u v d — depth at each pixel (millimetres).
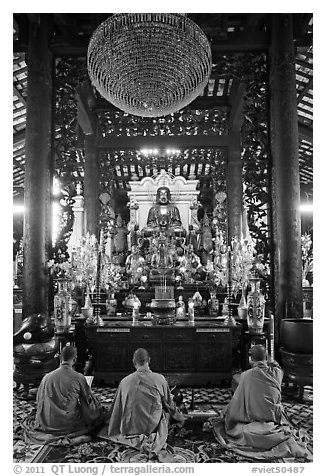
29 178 7617
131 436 4531
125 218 22297
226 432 4695
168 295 7801
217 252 12117
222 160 14102
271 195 7863
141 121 13266
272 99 7793
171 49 6172
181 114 13281
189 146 13164
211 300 9445
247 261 8359
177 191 17281
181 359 7191
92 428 4930
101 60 6379
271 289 7648
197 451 4422
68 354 5047
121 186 22109
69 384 4887
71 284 8008
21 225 17438
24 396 6223
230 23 9234
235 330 7234
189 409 5715
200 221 17406
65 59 8344
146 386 4688
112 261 13266
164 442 4461
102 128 13297
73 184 8141
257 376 4660
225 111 13266
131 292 9797
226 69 8305
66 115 8266
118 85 6605
